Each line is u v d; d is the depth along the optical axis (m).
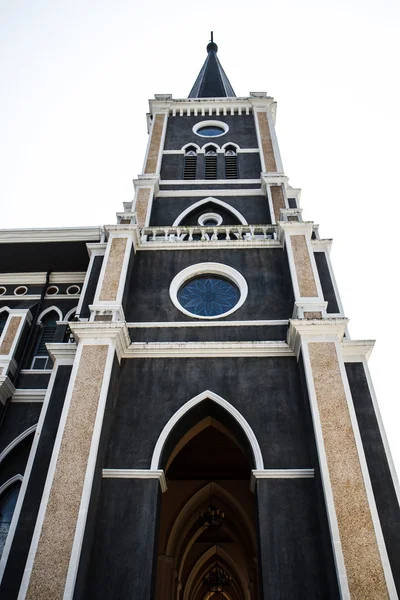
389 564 9.16
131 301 14.95
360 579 8.88
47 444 11.59
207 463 16.58
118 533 10.34
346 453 10.42
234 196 19.80
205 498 17.45
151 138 23.11
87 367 12.03
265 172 20.47
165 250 16.41
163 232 17.27
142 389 12.65
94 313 13.45
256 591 17.00
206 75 31.80
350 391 11.84
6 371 15.38
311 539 10.16
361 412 11.89
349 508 9.68
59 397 12.31
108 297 13.96
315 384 11.56
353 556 9.12
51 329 17.58
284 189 19.30
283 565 9.85
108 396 11.79
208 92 29.44
